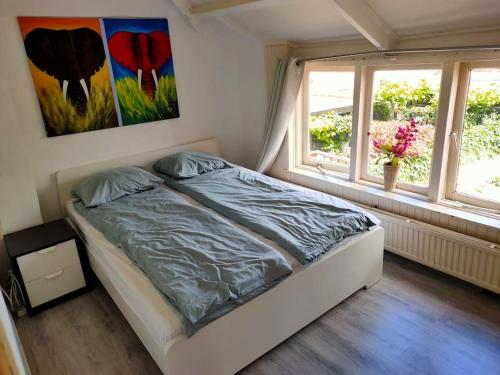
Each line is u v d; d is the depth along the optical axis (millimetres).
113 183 3096
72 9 2994
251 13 3287
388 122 3189
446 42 2559
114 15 3211
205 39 3795
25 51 2861
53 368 2209
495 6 2125
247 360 2078
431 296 2654
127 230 2480
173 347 1726
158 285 1941
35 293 2648
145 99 3523
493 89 2518
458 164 2820
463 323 2391
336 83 3484
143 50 3412
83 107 3193
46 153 3113
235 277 1944
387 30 2705
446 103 2670
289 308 2197
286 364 2146
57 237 2734
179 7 3441
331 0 2355
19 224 2883
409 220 2895
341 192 3459
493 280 2518
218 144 4121
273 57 3652
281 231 2359
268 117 3738
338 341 2291
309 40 3414
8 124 2699
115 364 2215
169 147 3814
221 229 2434
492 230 2512
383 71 3098
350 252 2471
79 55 3090
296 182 3895
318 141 3857
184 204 2832
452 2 2213
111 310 2691
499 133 2553
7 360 799
